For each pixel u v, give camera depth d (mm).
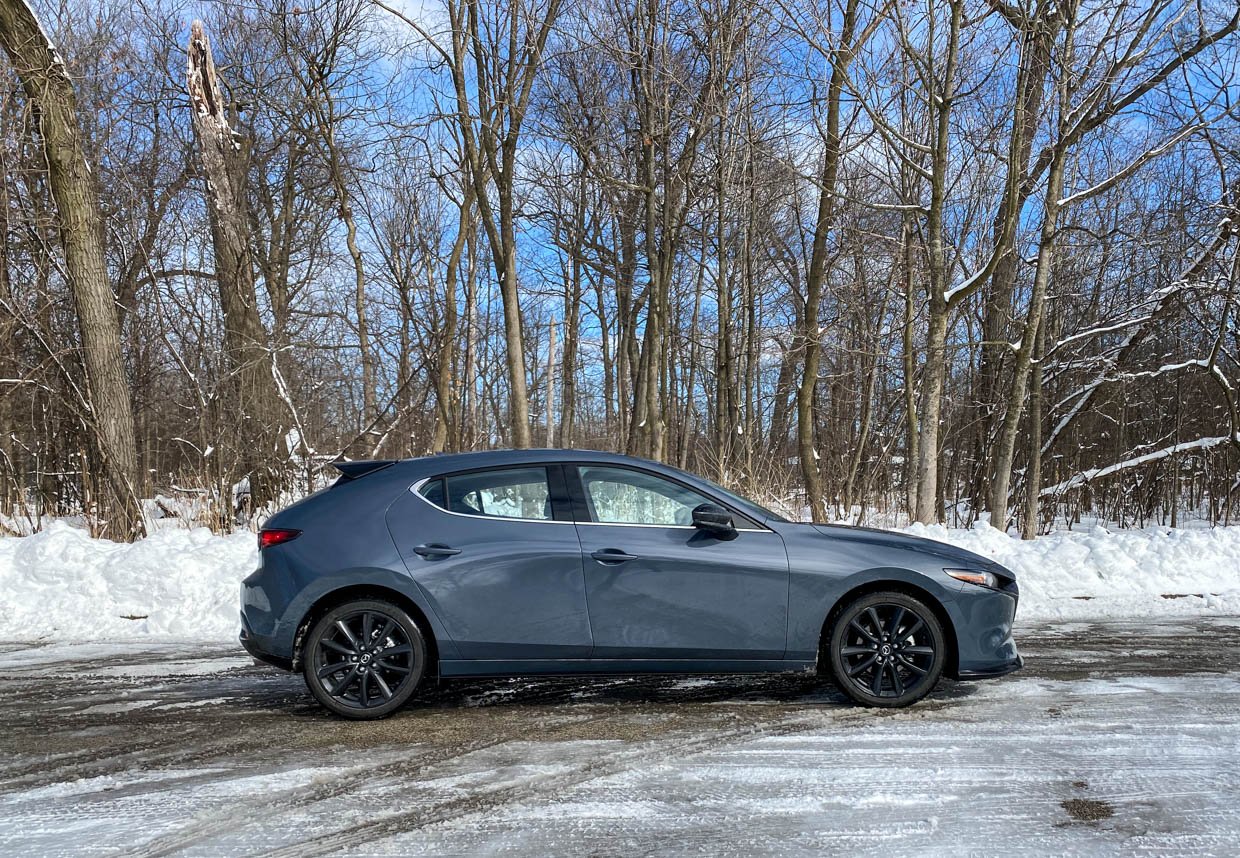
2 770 4215
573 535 5180
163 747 4570
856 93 11766
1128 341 16516
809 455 14797
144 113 17406
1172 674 5973
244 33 19188
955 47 11711
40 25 11750
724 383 17672
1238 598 8836
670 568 5133
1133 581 9555
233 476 13195
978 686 5676
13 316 12648
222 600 8453
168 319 14617
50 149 11797
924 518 12602
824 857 3199
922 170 12242
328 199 20281
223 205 15469
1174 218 15594
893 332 17359
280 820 3568
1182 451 16875
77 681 6125
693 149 15547
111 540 11211
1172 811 3580
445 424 17688
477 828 3475
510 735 4707
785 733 4691
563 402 32406
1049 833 3379
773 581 5160
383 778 4047
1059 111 12383
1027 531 14938
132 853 3268
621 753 4379
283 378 15086
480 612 5059
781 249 22516
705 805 3689
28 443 16922
